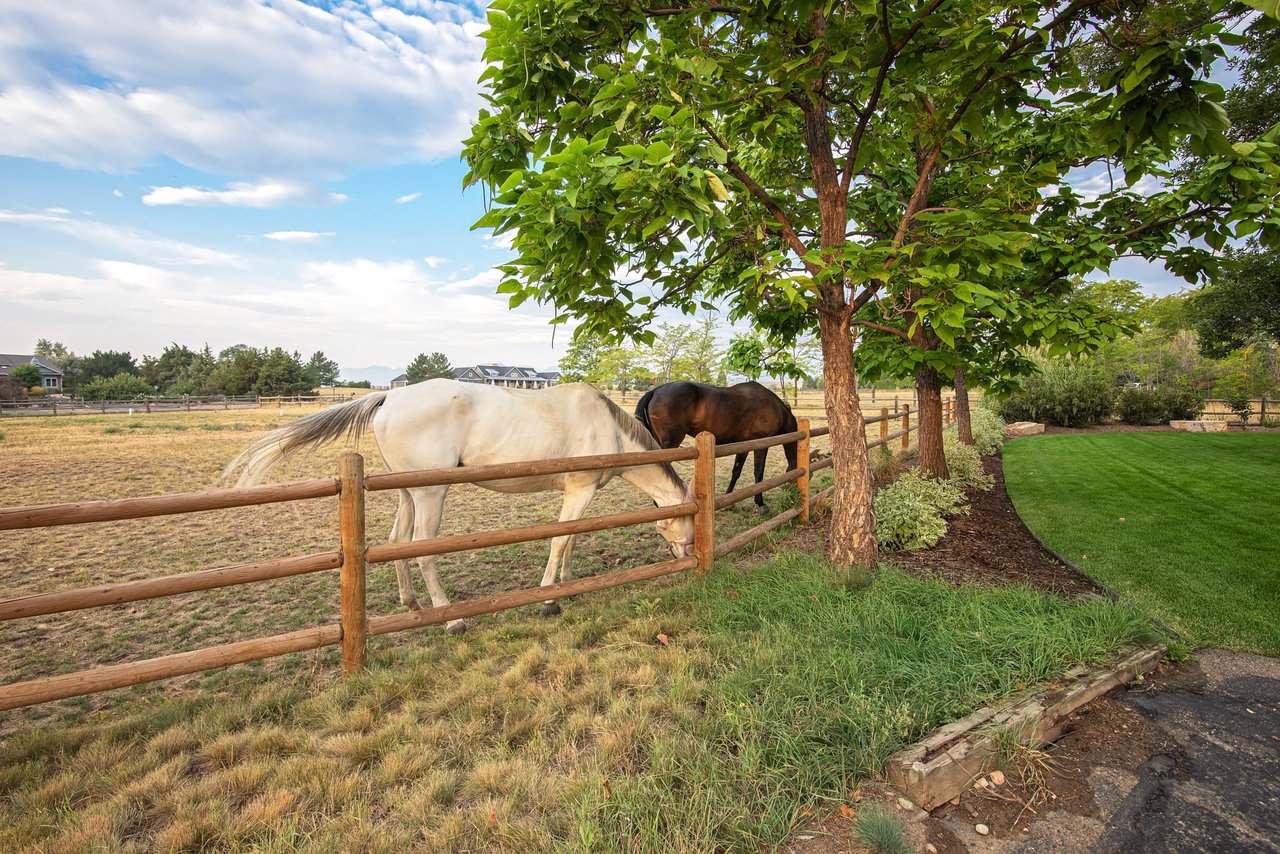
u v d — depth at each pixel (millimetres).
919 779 1893
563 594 3467
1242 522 5852
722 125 3826
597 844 1661
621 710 2373
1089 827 1842
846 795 1936
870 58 3273
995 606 3195
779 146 4832
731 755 2064
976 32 2762
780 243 4906
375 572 5133
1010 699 2387
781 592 3535
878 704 2270
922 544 4906
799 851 1725
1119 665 2697
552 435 3984
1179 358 28891
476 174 3123
